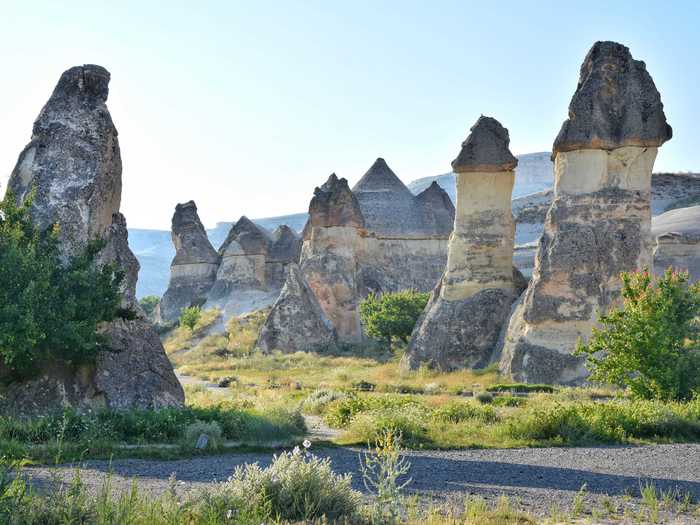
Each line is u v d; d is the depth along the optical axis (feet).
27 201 65.00
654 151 118.83
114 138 73.56
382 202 244.83
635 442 58.03
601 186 118.21
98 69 73.05
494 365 125.18
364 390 112.78
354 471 42.01
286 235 283.59
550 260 116.78
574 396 91.40
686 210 265.13
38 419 54.75
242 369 164.35
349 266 217.36
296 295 201.57
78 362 64.23
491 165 140.46
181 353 213.46
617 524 29.66
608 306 113.70
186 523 25.50
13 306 57.26
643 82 120.26
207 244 289.94
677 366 73.67
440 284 145.89
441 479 40.40
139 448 49.26
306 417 76.79
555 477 41.75
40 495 26.58
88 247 66.80
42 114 71.87
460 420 66.13
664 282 76.74
